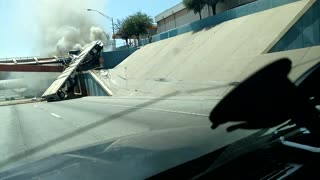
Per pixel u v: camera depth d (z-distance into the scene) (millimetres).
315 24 28766
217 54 36312
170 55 49938
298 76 1992
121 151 2082
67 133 14984
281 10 34469
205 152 1991
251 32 35094
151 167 1758
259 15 38062
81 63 67125
